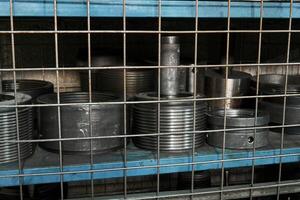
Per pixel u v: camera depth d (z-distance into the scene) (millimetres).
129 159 1054
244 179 1924
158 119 1024
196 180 1521
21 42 1588
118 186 1811
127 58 1665
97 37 1651
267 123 1172
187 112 1086
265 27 1754
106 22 1611
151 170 1062
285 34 1879
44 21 1575
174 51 1125
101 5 966
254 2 1072
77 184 1754
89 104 923
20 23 1556
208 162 1049
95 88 1398
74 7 952
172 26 1671
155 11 1002
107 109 1038
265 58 1874
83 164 1008
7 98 1061
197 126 1125
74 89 1666
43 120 1077
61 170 952
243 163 1126
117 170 1008
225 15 1056
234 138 1137
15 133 986
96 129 1032
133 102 957
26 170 966
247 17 1083
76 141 1034
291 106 1251
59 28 1584
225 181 1863
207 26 1720
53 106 962
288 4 1100
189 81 1331
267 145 1193
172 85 1146
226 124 1125
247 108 1303
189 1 1021
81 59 1460
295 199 1564
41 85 1353
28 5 920
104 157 1065
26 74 1620
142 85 1330
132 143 1184
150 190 1837
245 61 1846
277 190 1168
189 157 1081
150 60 1602
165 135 1072
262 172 1910
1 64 1576
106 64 1474
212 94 1296
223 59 1554
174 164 1020
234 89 1288
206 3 1037
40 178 986
